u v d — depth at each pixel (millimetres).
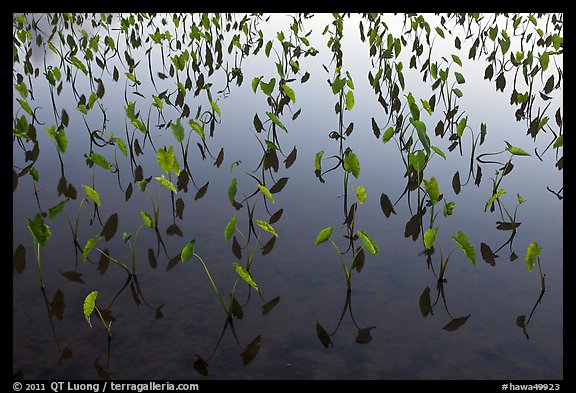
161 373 2082
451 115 4836
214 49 6844
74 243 2973
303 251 2943
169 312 2436
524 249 2939
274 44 7305
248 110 5203
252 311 2457
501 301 2521
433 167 4008
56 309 2424
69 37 6355
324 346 2244
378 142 4488
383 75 5867
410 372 2109
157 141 4465
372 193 3615
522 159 4125
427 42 6754
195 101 5387
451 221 3246
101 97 5441
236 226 3197
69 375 2055
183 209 3400
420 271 2764
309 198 3559
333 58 6727
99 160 3225
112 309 2438
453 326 2361
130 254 2889
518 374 2090
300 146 4406
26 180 3729
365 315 2438
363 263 2834
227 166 4027
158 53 6867
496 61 6422
